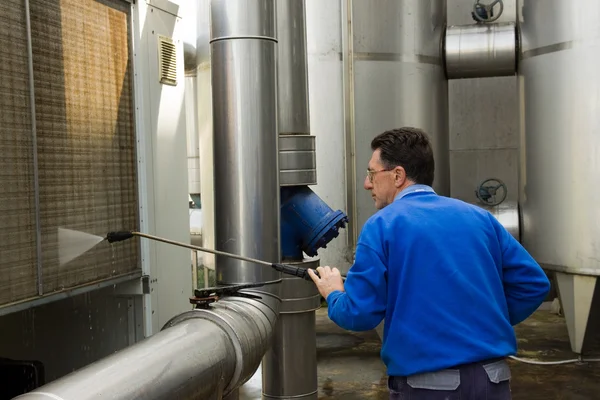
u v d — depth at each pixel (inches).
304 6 146.3
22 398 68.6
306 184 143.5
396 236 81.9
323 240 143.3
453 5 291.6
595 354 217.5
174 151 139.3
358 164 215.5
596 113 202.5
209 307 102.8
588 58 202.5
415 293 80.9
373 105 215.3
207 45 205.6
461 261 82.0
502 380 81.6
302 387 149.9
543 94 214.1
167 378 81.2
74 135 107.2
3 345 124.5
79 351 129.5
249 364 102.0
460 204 86.3
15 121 93.5
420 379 80.5
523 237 229.3
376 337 246.2
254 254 117.8
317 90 215.5
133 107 125.0
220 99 118.8
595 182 203.6
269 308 116.0
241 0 117.3
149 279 126.6
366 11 213.6
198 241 275.3
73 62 107.1
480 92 294.8
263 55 118.7
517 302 89.1
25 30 95.5
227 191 118.4
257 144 118.0
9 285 92.5
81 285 108.3
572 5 204.5
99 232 113.7
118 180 119.6
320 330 258.1
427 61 222.7
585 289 207.9
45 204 99.8
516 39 230.5
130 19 124.6
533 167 220.1
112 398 72.7
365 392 187.6
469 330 80.4
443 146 233.1
